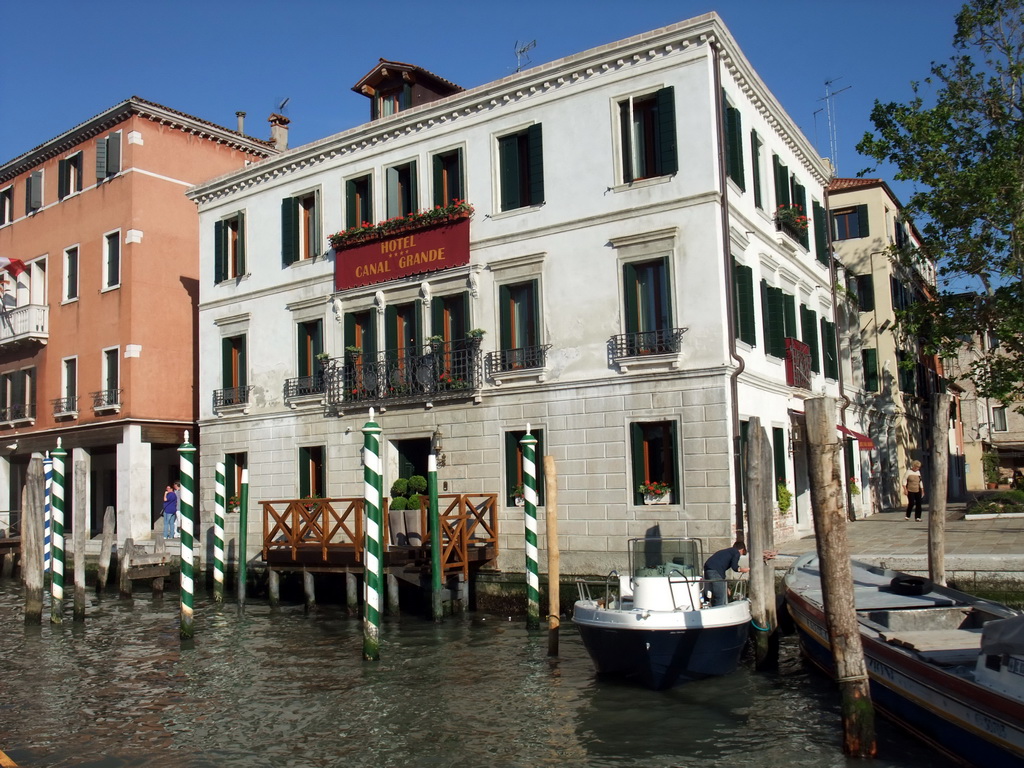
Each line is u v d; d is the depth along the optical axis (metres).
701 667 10.39
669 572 10.95
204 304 22.89
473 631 14.38
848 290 25.50
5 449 29.05
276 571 17.52
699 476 14.86
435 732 9.24
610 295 15.98
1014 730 6.71
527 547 14.19
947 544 14.74
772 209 18.80
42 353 28.22
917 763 7.84
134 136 25.45
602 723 9.34
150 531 24.69
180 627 14.51
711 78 15.38
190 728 9.67
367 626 12.44
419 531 16.47
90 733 9.59
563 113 16.78
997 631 7.35
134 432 24.67
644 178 15.89
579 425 16.12
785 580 12.73
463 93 17.89
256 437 21.34
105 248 26.20
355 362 19.31
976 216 20.39
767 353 17.64
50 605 19.44
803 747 8.43
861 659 8.02
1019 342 20.80
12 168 29.73
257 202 21.89
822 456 8.05
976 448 42.84
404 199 19.30
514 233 17.19
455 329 18.17
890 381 27.89
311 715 9.98
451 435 17.77
